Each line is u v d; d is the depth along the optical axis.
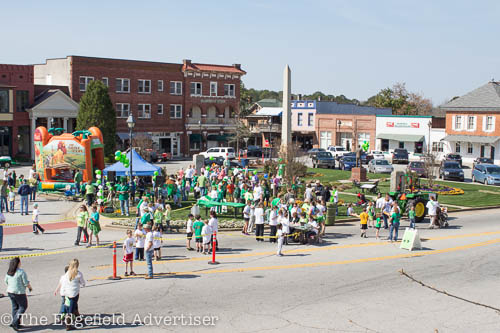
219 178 34.69
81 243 22.59
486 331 13.22
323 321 13.66
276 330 12.98
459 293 16.25
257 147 75.62
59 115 62.16
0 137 58.19
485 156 68.00
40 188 37.78
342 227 27.62
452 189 40.50
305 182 41.91
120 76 69.12
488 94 69.00
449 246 22.92
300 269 18.80
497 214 32.31
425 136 75.69
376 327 13.34
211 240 21.73
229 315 13.98
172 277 17.56
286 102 45.22
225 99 79.69
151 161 64.88
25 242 22.70
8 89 58.34
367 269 18.89
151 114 72.50
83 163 38.19
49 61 67.44
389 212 25.61
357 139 83.38
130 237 17.52
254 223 25.52
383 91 118.69
